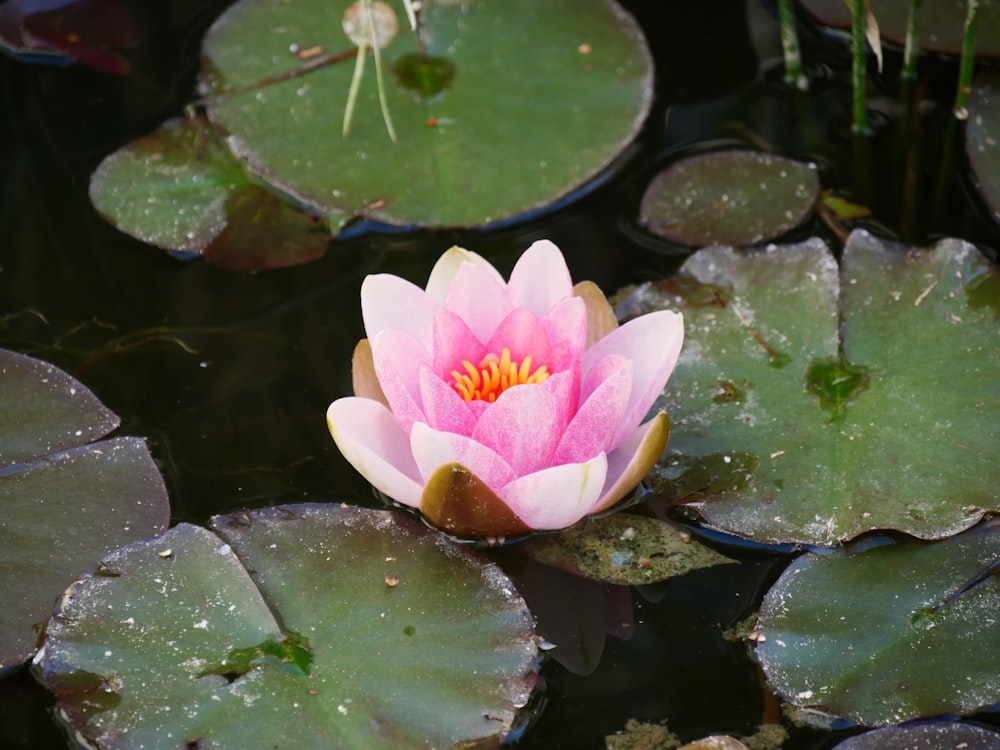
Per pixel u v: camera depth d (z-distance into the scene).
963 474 1.65
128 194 1.77
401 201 1.76
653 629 1.63
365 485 1.68
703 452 1.67
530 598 1.64
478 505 1.63
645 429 1.66
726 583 1.65
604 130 1.79
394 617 1.63
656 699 1.62
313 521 1.65
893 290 1.71
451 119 1.79
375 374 1.67
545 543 1.66
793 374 1.69
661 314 1.66
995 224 1.76
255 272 1.75
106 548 1.65
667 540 1.66
